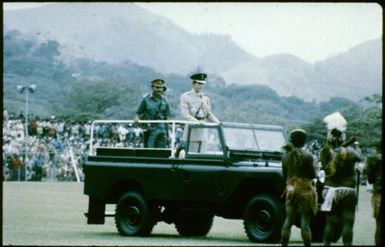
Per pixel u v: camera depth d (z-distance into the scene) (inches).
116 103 4849.9
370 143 2378.2
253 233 961.5
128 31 5334.6
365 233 1158.3
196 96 1096.2
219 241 991.0
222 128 1015.6
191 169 1018.1
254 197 966.4
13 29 5442.9
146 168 1047.0
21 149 3016.7
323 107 4370.1
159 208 1075.9
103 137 2731.3
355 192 828.6
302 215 845.8
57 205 1716.3
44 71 5226.4
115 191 1082.1
